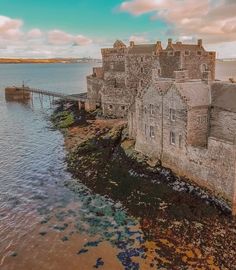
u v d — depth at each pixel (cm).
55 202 4225
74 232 3528
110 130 6309
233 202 3528
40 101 13075
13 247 3312
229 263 2880
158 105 4556
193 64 6988
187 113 4059
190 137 4144
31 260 3108
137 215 3772
